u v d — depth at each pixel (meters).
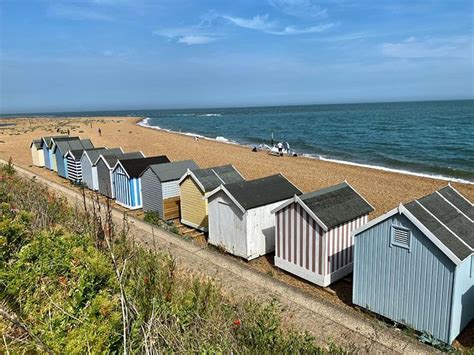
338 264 11.45
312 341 6.54
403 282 8.92
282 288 9.16
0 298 5.45
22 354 4.00
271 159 36.66
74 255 6.45
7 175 18.67
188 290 6.62
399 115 112.69
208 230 15.28
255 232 13.24
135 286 5.79
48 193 15.73
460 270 8.16
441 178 27.72
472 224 9.31
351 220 11.54
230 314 6.23
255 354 5.10
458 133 57.50
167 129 87.81
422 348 7.05
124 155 21.47
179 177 17.70
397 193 22.56
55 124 97.12
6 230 7.43
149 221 15.81
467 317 8.84
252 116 147.25
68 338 4.09
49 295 5.42
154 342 4.16
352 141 52.72
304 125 87.44
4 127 90.25
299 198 11.39
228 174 16.69
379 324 7.82
